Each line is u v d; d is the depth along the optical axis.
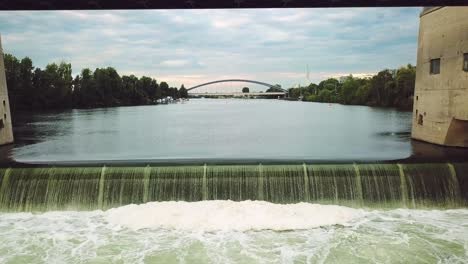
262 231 16.78
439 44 26.44
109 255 14.82
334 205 19.36
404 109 91.88
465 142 26.41
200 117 77.25
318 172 19.84
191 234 16.52
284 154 29.20
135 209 18.73
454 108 25.19
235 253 14.94
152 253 14.96
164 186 19.67
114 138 40.19
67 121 62.84
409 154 24.67
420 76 29.62
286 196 19.72
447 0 19.62
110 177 19.61
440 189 19.69
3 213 18.89
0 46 29.91
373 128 47.38
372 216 18.27
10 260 14.41
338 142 35.44
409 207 19.52
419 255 14.61
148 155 29.31
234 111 105.50
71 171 19.66
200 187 19.75
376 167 19.94
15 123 58.50
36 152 29.05
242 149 32.53
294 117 73.88
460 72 24.30
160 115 84.25
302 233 16.55
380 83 108.06
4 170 19.66
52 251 15.12
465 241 15.60
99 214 18.69
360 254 14.77
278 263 14.19
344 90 145.25
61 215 18.61
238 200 19.72
